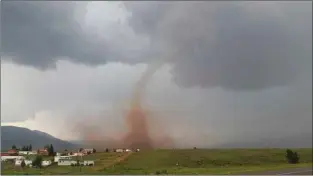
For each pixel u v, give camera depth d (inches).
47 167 7042.3
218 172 3836.1
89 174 4394.7
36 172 4916.3
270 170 4035.4
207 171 4328.3
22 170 5644.7
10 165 7066.9
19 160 7652.6
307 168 4439.0
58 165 7485.2
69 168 6594.5
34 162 7303.2
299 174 3331.7
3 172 4675.2
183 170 5177.2
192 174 3595.0
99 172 4918.8
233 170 4313.5
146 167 6924.2
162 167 6860.2
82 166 7204.7
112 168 6589.6
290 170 4015.8
